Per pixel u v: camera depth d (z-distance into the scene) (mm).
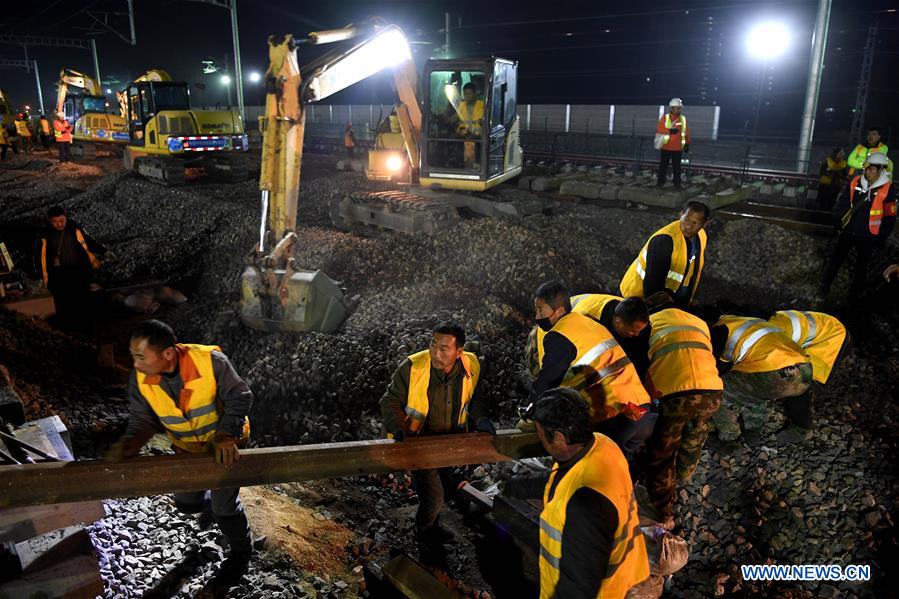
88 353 7199
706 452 5141
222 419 3066
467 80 11148
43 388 5891
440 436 3414
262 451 3047
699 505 4695
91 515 3203
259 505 4387
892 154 16922
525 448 3584
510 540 3967
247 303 7625
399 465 3297
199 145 17672
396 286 8758
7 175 22812
